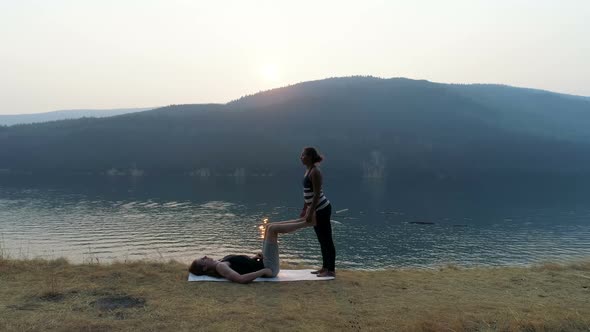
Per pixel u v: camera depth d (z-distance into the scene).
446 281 6.09
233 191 134.38
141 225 74.38
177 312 4.23
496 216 89.00
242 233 67.56
